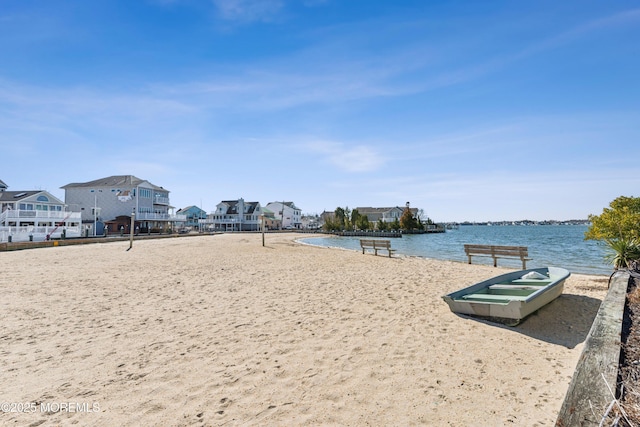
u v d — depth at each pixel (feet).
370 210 347.77
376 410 11.82
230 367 15.37
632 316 14.05
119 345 18.13
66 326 21.35
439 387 13.35
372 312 24.09
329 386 13.55
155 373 14.83
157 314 24.08
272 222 331.16
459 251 98.07
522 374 14.43
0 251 73.67
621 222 36.01
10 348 17.71
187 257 62.54
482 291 27.07
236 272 44.16
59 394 13.12
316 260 59.41
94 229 149.38
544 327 20.48
